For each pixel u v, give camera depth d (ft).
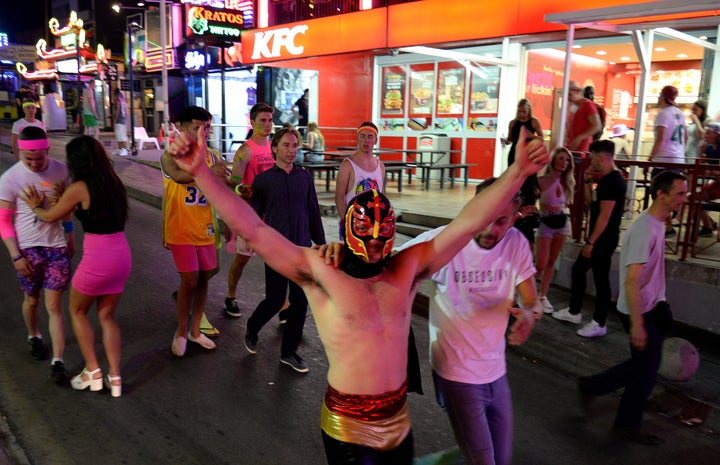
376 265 7.50
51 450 12.23
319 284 7.66
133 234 32.32
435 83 48.73
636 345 12.89
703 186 19.81
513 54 41.45
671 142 25.81
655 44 35.78
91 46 118.73
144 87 101.19
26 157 14.49
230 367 16.65
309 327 20.10
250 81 76.54
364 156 18.13
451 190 42.65
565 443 13.43
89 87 75.97
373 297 7.56
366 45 41.57
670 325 13.56
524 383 16.48
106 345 14.51
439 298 9.42
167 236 16.26
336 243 7.83
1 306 20.62
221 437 13.04
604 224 17.88
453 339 9.29
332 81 56.59
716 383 16.15
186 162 6.97
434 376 9.77
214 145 62.03
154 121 98.99
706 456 13.10
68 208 13.41
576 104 28.91
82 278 13.75
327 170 41.91
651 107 41.78
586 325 19.34
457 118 47.50
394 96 52.29
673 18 25.11
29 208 14.82
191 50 72.74
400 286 7.72
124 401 14.49
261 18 62.80
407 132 51.62
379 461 7.67
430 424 14.06
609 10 22.82
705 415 14.76
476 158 46.47
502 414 9.64
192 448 12.55
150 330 19.12
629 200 28.43
